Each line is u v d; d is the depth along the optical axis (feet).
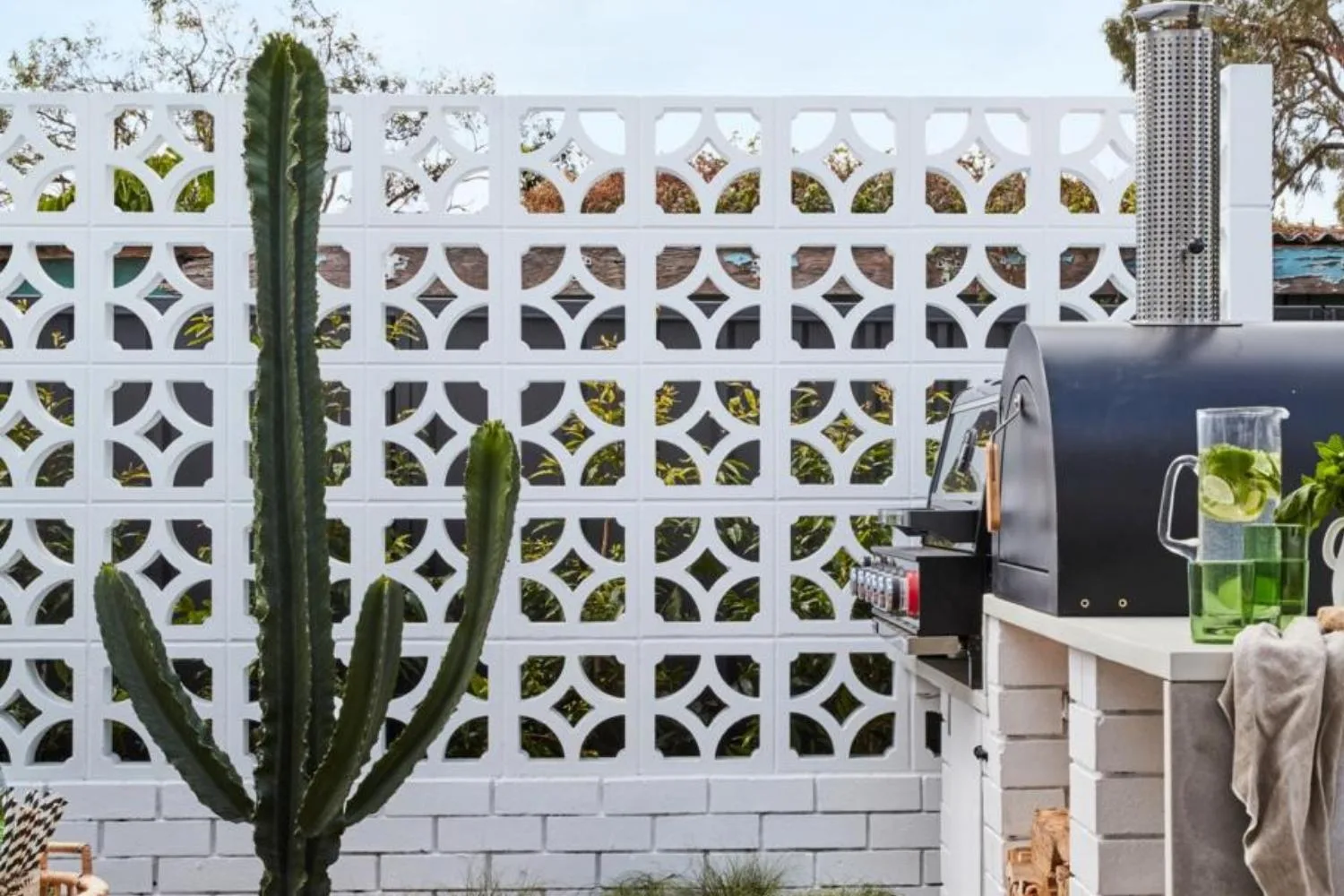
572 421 16.60
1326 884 6.84
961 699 11.69
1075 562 9.14
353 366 13.93
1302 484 9.23
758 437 14.06
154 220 13.87
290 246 10.25
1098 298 17.39
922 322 14.06
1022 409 10.03
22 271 13.83
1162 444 9.27
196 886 13.82
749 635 14.05
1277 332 9.91
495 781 13.88
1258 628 7.18
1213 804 7.14
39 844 10.18
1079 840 8.63
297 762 10.42
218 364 13.92
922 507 13.76
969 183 14.03
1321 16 48.26
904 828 14.03
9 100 13.73
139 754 14.99
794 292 14.06
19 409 13.85
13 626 13.83
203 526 16.21
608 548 16.10
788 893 13.76
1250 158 13.57
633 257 13.96
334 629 13.99
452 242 13.93
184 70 48.55
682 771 14.02
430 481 13.98
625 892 13.58
